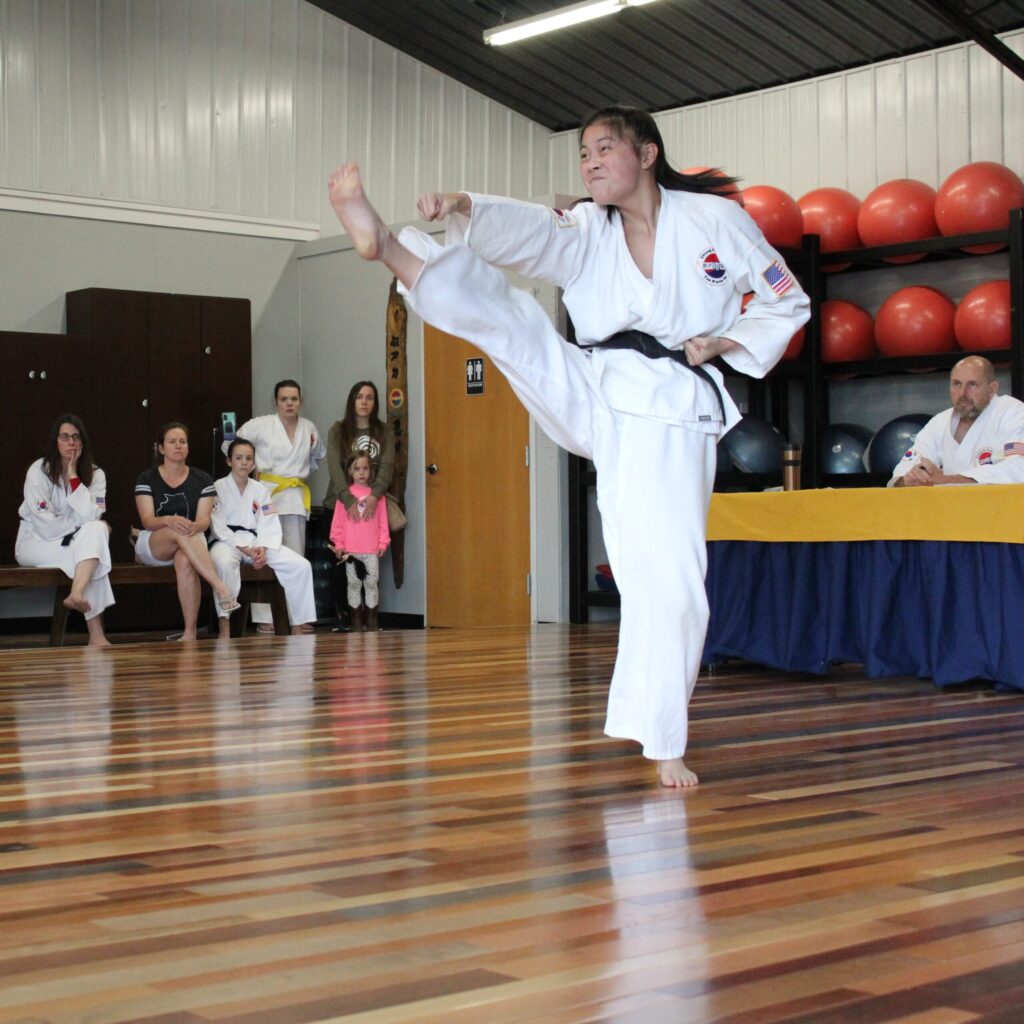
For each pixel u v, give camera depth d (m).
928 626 4.59
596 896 1.83
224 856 2.10
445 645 6.17
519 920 1.71
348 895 1.85
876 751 3.15
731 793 2.61
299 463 8.20
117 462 8.38
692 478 2.61
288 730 3.50
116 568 6.71
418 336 8.54
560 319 7.62
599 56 9.63
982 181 7.31
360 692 4.33
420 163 10.07
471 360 8.21
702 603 2.63
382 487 8.27
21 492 8.05
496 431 8.10
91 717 3.76
